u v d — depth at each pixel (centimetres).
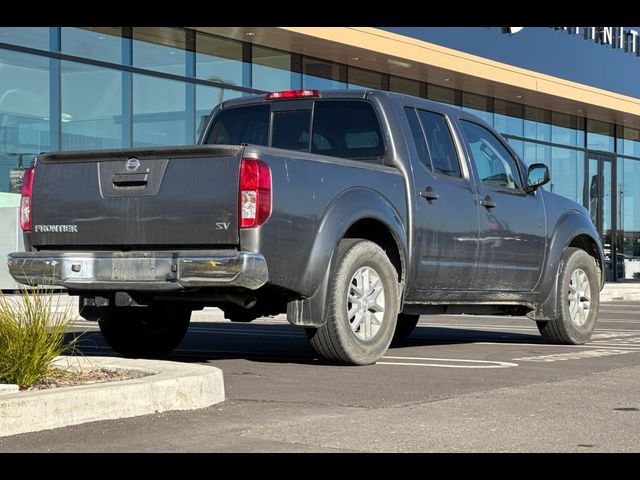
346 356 765
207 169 698
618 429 525
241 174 687
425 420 545
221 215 690
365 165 789
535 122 2595
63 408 514
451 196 866
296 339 1055
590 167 2789
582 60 2523
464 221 877
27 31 1556
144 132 1716
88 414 525
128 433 503
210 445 477
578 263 1017
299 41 1867
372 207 775
